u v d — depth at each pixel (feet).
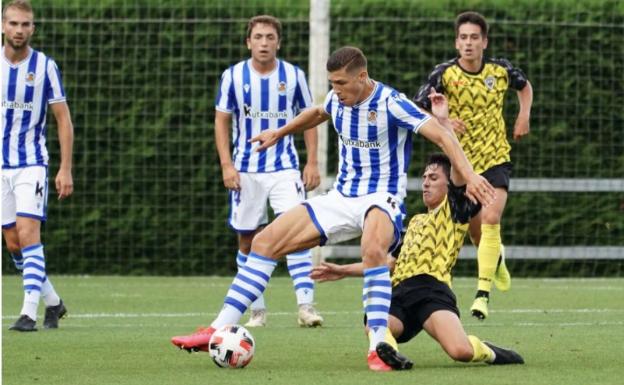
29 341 92.07
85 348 87.56
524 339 93.97
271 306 129.08
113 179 165.99
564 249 168.45
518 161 166.30
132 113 165.27
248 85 110.42
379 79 163.32
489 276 107.86
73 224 166.40
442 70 110.93
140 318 115.24
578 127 166.81
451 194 78.18
